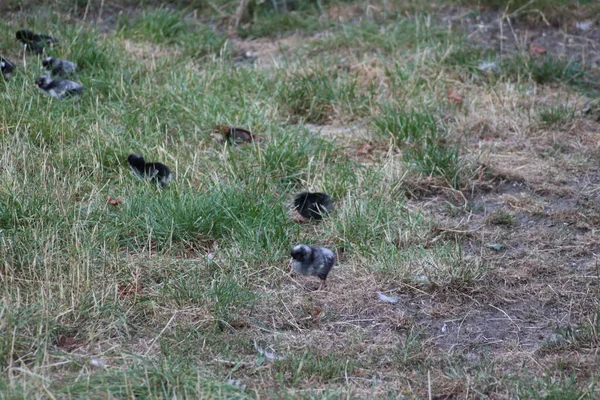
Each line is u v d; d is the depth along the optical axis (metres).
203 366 7.94
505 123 13.73
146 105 13.29
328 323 8.94
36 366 7.47
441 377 7.97
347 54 16.47
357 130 13.46
